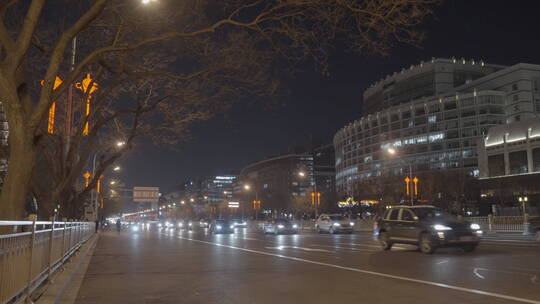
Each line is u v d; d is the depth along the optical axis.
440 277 11.80
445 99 127.38
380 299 8.98
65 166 18.73
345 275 12.50
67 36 9.55
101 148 24.42
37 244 8.82
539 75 119.75
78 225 20.41
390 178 89.44
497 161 80.62
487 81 128.38
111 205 106.62
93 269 14.80
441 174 80.56
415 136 132.88
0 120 26.39
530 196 69.56
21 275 7.38
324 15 12.17
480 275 12.08
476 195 78.56
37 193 17.66
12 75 9.06
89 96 19.69
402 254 18.66
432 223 18.59
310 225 62.69
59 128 19.80
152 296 9.73
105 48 10.86
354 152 157.88
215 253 20.52
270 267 14.63
